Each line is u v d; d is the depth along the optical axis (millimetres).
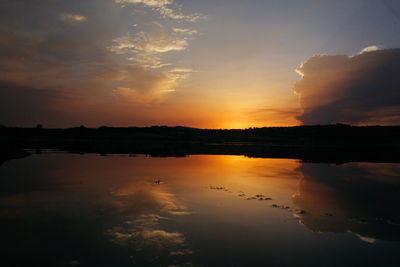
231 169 13711
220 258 4457
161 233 5430
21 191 8688
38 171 12453
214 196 8266
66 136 47656
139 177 11188
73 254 4512
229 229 5695
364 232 5617
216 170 13297
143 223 5953
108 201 7617
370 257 4555
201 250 4734
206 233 5473
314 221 6223
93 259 4359
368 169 14016
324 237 5344
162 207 7113
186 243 4996
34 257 4387
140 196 8172
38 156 18578
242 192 8812
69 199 7781
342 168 14320
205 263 4289
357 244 5055
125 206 7168
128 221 6062
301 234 5488
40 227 5656
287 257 4527
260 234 5453
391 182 10609
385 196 8469
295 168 14242
